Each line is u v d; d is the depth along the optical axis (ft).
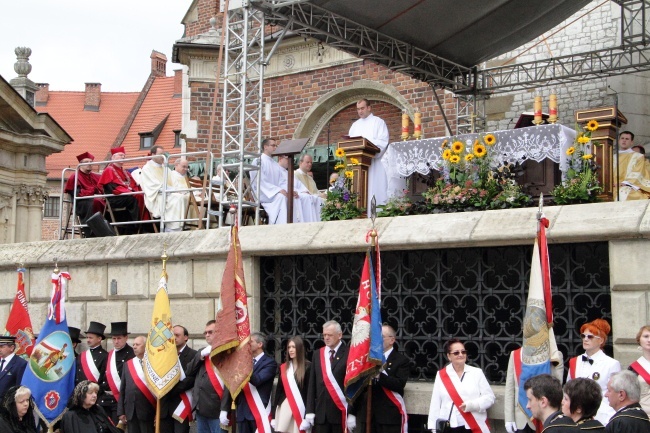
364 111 42.27
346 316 33.24
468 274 30.91
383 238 31.42
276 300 34.94
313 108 69.92
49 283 40.34
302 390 30.86
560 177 33.50
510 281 30.40
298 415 30.58
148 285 37.42
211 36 74.59
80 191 45.09
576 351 28.89
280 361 34.60
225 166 39.52
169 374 32.55
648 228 26.76
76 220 46.65
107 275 38.68
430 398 29.99
